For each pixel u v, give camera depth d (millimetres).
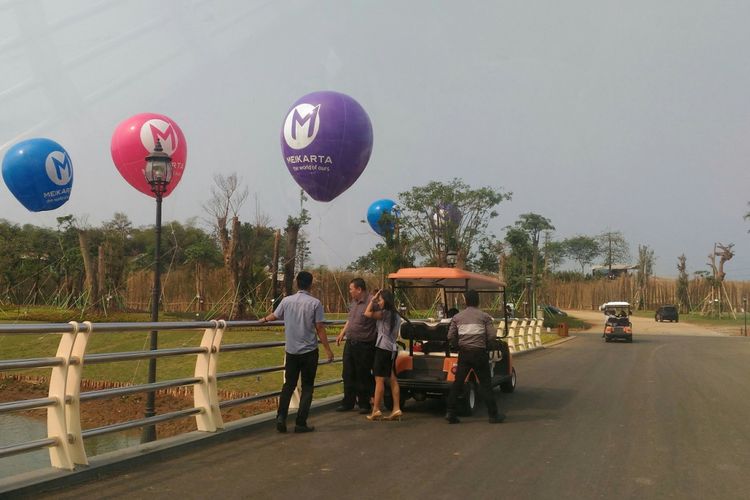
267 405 13398
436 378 9078
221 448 6633
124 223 45312
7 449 4793
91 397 5535
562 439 7355
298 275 7781
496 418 8367
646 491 5289
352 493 5117
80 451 5348
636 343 31969
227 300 29797
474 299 8625
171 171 9414
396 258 26484
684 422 8523
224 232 29859
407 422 8383
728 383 13414
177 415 6598
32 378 18766
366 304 8914
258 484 5328
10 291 37562
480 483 5457
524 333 24844
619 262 97000
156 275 9031
